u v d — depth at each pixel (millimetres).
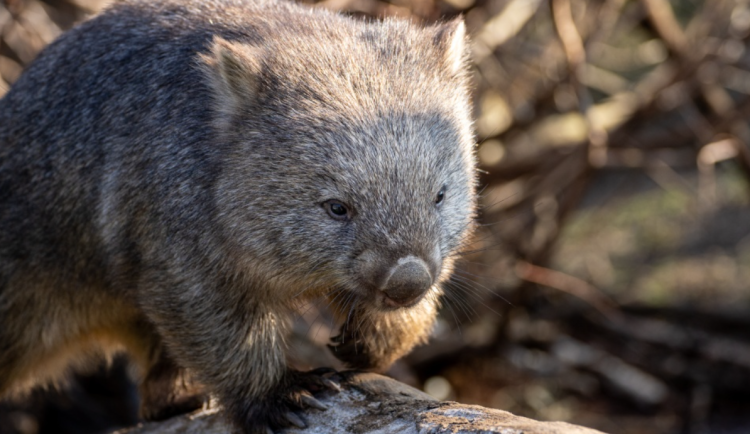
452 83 6168
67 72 6781
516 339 13078
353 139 5637
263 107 5855
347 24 6492
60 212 6727
